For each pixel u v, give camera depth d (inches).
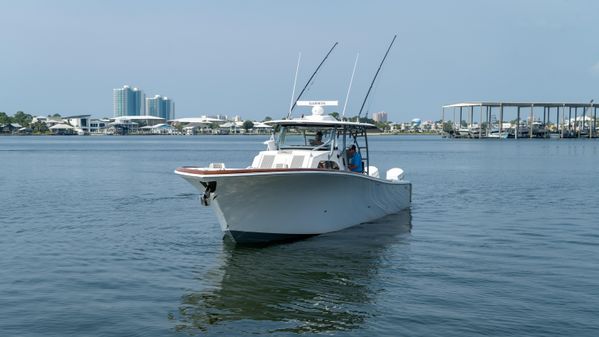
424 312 476.4
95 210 1036.5
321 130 781.9
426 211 1031.0
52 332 437.1
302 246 710.5
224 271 598.5
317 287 545.0
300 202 707.4
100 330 441.1
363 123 781.3
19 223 890.1
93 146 4995.1
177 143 6058.1
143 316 470.0
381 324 452.1
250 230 691.4
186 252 684.1
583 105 7308.1
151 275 585.0
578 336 426.0
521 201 1191.6
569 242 750.5
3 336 428.8
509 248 713.0
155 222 900.6
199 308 488.4
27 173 1943.9
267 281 564.1
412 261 642.8
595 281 560.4
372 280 567.2
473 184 1581.0
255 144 5644.7
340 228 799.7
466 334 430.9
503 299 506.9
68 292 529.3
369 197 851.4
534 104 7401.6
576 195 1306.6
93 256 665.0
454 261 643.5
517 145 5403.5
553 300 502.9
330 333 436.1
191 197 1244.5
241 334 435.5
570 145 5339.6
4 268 610.2
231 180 629.3
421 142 6722.4
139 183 1574.8
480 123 7642.7
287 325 451.8
